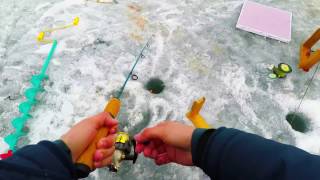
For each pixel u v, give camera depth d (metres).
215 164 0.71
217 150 0.71
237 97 1.70
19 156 0.65
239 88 1.74
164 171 1.43
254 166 0.63
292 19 2.13
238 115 1.63
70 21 1.94
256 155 0.64
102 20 1.96
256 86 1.76
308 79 1.82
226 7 2.15
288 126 1.62
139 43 1.86
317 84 1.81
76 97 1.61
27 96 1.60
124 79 1.70
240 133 0.73
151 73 1.74
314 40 1.85
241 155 0.67
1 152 1.42
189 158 1.02
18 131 1.47
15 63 1.72
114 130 1.03
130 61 1.78
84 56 1.78
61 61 1.75
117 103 1.19
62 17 1.96
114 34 1.89
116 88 1.66
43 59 1.75
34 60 1.74
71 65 1.73
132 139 1.34
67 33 1.88
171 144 1.00
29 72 1.69
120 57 1.79
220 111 1.63
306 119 1.67
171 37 1.92
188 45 1.89
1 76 1.67
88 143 0.93
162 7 2.08
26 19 1.94
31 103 1.56
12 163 0.61
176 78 1.73
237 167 0.66
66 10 2.00
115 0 2.08
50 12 1.98
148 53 1.82
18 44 1.81
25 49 1.79
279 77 1.80
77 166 0.87
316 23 2.14
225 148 0.70
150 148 1.12
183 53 1.85
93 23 1.94
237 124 1.60
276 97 1.73
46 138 1.47
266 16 2.09
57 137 1.47
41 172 0.64
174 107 1.62
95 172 1.40
